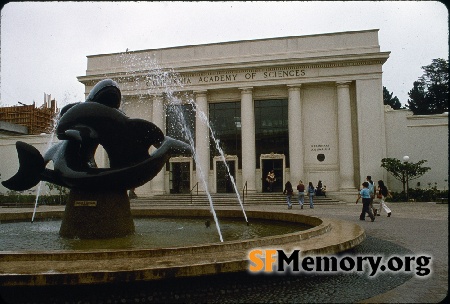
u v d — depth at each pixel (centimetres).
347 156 3491
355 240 720
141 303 484
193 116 3812
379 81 3503
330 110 3653
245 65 3634
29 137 4141
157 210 1463
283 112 3716
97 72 3966
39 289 469
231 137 3775
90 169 897
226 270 520
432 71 5981
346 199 3375
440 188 3397
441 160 3419
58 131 895
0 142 4200
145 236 935
